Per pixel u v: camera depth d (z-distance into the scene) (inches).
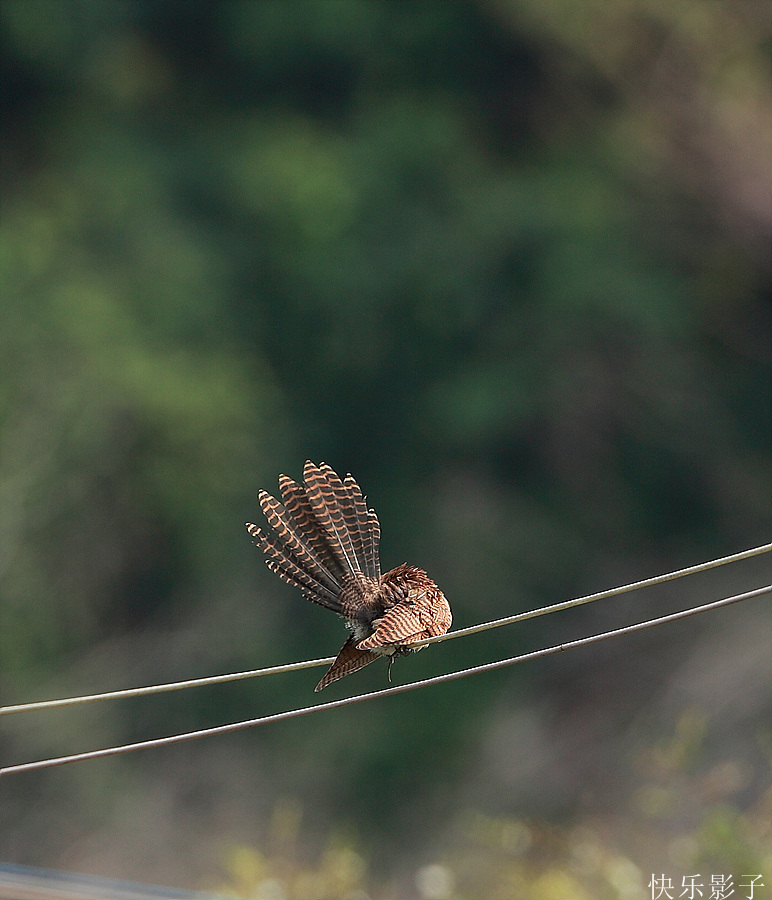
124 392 749.9
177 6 938.1
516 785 650.8
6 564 703.1
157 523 760.3
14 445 719.7
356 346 887.7
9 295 755.4
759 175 904.3
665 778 318.0
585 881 307.6
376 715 751.1
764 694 609.3
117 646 738.8
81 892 178.5
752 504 874.8
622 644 732.7
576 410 877.2
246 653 759.1
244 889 297.3
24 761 692.1
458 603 820.6
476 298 877.8
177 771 717.9
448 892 329.1
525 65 943.7
